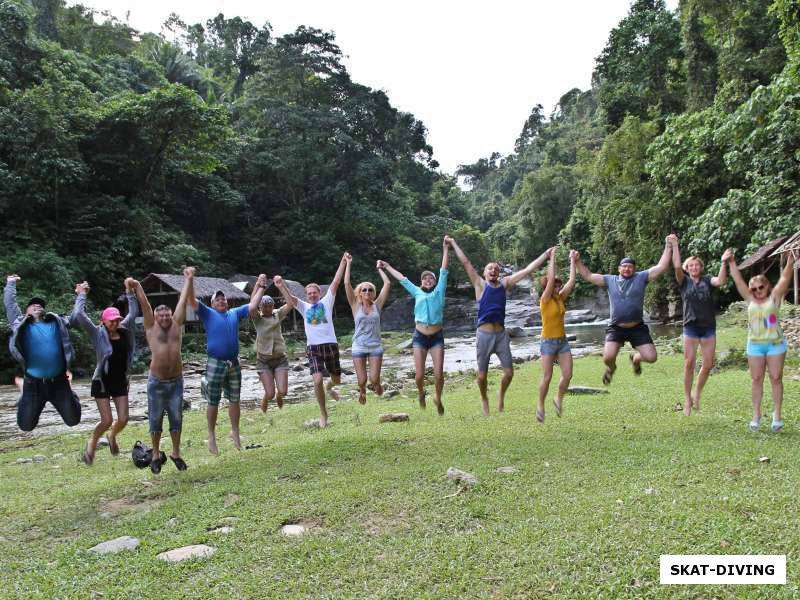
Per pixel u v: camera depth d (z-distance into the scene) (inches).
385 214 2006.6
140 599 139.9
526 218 2153.1
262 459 258.4
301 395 574.9
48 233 1174.3
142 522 193.5
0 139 1087.6
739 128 723.4
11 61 1246.9
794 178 714.2
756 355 253.4
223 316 274.7
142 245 1296.8
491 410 350.9
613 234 1282.0
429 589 136.0
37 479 270.5
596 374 481.7
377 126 2065.7
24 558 173.9
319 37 1968.5
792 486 180.1
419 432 290.0
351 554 155.9
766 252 765.3
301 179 1834.4
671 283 1126.4
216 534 176.6
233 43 2709.2
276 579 145.4
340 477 221.5
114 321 249.0
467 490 198.4
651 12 1259.2
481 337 295.6
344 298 1844.2
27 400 240.4
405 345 1090.1
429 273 307.3
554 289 284.4
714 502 171.0
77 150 1234.6
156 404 244.7
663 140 959.0
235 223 1819.6
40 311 243.4
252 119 2007.9
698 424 270.8
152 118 1272.1
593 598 127.3
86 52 1765.5
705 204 991.6
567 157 2642.7
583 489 192.9
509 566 143.6
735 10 978.7
